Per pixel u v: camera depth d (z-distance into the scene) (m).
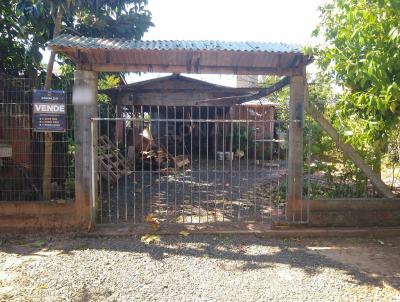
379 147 5.86
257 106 15.05
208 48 5.09
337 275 4.18
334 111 6.20
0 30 7.63
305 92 5.75
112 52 5.13
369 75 3.93
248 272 4.23
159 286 3.87
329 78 5.45
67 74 7.96
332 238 5.48
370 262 4.57
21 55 7.73
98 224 5.77
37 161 5.86
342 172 6.47
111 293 3.72
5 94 5.68
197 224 5.84
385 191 5.99
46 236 5.39
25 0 6.44
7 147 5.59
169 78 12.15
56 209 5.53
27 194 5.84
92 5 7.11
